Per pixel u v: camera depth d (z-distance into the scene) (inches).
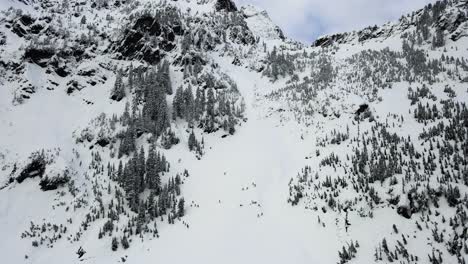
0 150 4579.2
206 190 4168.3
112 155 4805.6
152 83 5959.6
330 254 2701.8
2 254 3425.2
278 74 7170.3
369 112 4653.1
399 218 2738.7
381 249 2532.0
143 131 5147.6
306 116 5211.6
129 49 6820.9
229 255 3014.3
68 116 5565.9
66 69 6333.7
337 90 5625.0
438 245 2401.6
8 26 6756.9
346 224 2891.2
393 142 3644.2
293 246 2918.3
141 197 4111.7
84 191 4197.8
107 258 3326.8
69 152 4753.9
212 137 5383.9
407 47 6953.7
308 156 4227.4
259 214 3511.3
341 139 4232.3
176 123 5506.9
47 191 4188.0
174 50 7081.7
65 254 3427.7
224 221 3533.5
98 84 6250.0
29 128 5073.8
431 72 5610.2
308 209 3262.8
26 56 6215.6
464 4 7500.0
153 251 3316.9
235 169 4434.1
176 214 3804.1
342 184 3270.2
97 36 7160.4
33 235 3668.8
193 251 3184.1
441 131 3563.0
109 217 3764.8
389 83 5492.1
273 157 4475.9
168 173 4532.5
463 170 2888.8
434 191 2787.9
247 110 6053.2
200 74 6550.2
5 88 5738.2
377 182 3102.9
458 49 6441.9
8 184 4217.5
